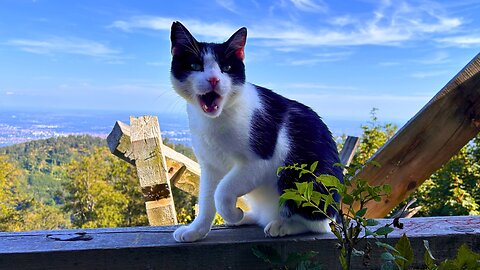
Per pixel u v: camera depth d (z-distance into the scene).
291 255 0.44
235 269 0.48
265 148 0.52
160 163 0.85
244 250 0.48
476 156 2.01
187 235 0.48
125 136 0.84
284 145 0.53
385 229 0.36
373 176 0.64
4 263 0.45
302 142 0.54
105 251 0.46
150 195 0.86
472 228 0.52
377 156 0.64
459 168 2.01
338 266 0.49
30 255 0.45
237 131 0.51
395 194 0.64
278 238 0.50
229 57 0.57
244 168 0.52
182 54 0.57
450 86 0.60
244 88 0.55
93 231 0.52
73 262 0.46
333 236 0.51
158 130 0.86
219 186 0.52
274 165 0.53
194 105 0.55
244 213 0.57
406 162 0.63
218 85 0.52
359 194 0.36
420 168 0.63
